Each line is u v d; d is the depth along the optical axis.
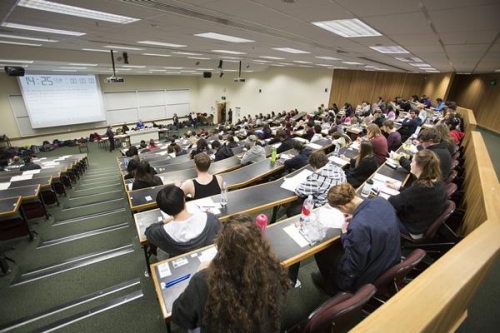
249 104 16.22
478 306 1.78
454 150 3.63
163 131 14.67
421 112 6.92
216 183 2.58
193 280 0.99
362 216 1.48
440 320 0.90
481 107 10.23
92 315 2.08
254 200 2.50
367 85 11.90
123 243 3.19
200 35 4.34
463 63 6.07
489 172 2.43
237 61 11.35
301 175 3.04
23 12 2.76
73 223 3.77
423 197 1.94
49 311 2.16
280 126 9.23
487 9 1.76
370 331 0.71
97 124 14.42
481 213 1.96
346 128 7.02
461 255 1.07
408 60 6.09
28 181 4.27
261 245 0.92
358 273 1.46
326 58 7.23
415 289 0.88
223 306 0.85
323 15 2.46
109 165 9.72
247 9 2.50
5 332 2.00
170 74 16.05
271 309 0.90
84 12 2.86
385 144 3.83
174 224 1.61
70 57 7.16
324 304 1.10
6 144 11.27
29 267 2.76
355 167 3.34
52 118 12.63
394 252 1.50
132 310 2.12
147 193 2.81
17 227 3.14
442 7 1.84
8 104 11.38
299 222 1.96
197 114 18.45
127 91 15.14
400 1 1.80
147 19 3.13
